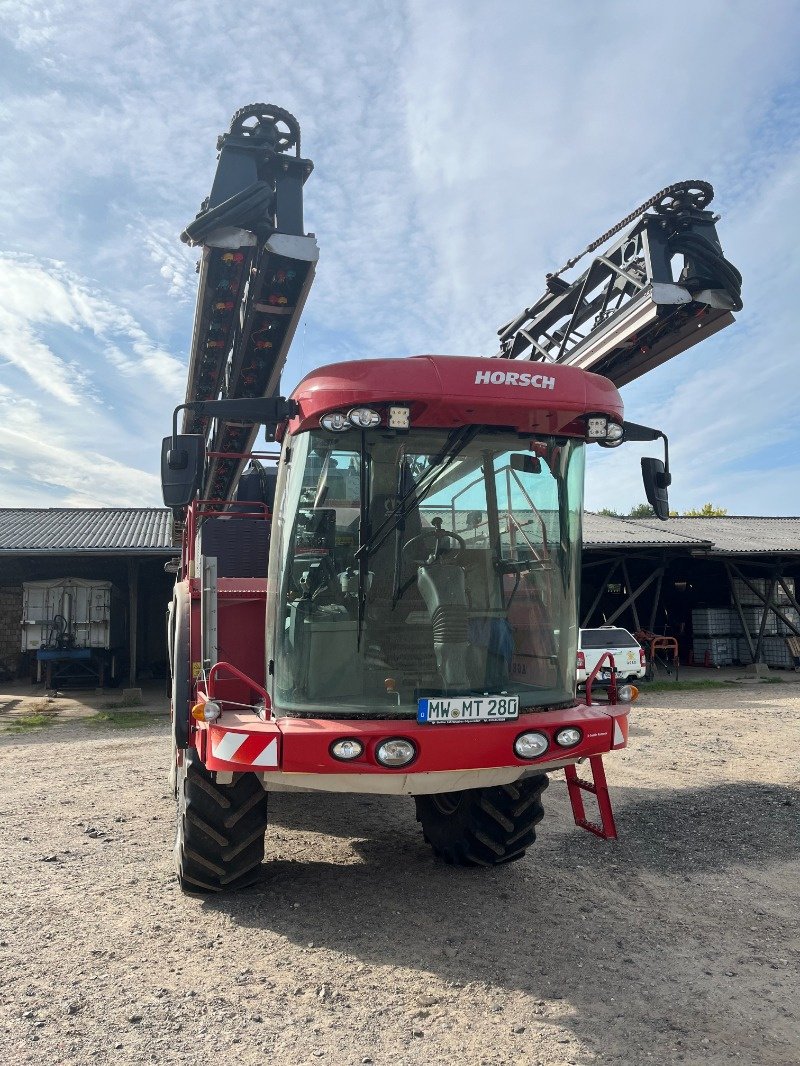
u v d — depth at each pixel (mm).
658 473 4848
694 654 23031
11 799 7641
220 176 7031
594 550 20094
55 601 18500
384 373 4051
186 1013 3510
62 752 10703
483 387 4113
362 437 4180
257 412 4277
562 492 4574
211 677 4414
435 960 4070
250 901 4852
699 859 5793
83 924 4492
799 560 22000
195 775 4660
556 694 4551
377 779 4039
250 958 4070
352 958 4082
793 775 8641
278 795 7629
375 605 4203
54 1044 3244
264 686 5012
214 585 4645
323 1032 3363
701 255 7012
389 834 6332
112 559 21141
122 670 20594
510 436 4395
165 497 4129
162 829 6445
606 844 6141
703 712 14367
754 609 23125
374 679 4184
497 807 5297
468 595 4328
